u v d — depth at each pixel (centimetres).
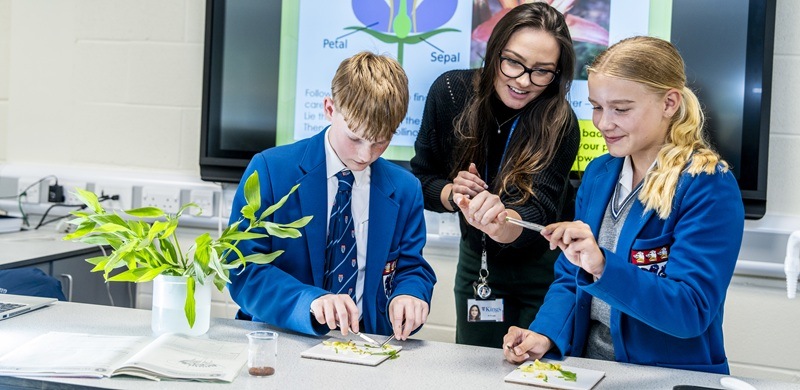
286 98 278
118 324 160
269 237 167
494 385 129
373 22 269
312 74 276
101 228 150
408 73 267
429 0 264
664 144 154
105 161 300
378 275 169
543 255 223
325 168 168
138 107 296
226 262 169
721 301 146
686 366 150
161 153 295
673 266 144
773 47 240
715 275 142
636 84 146
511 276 225
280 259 168
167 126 294
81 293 259
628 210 157
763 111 240
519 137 209
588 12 252
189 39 290
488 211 172
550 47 196
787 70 242
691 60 246
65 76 302
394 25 267
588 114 254
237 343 147
